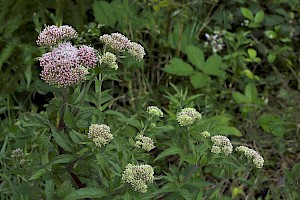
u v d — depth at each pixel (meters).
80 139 1.02
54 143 1.15
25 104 1.69
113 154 1.06
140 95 1.76
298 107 1.79
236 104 1.81
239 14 2.02
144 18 1.87
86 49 1.01
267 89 1.89
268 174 1.62
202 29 2.00
